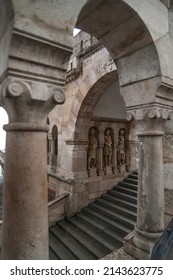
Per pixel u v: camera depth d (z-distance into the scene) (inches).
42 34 57.1
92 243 222.1
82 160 294.5
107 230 234.8
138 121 105.9
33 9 56.1
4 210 62.0
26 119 60.9
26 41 55.4
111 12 89.1
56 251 219.3
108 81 245.1
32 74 58.6
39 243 60.4
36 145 61.8
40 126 62.2
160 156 102.9
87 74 261.3
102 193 315.6
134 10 84.9
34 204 60.2
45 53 59.8
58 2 61.1
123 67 110.1
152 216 99.5
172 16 107.0
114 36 101.9
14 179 59.8
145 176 102.9
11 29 53.6
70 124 291.4
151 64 97.1
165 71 96.7
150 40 92.4
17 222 58.6
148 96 99.4
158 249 65.8
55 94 62.6
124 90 111.3
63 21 61.8
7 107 60.6
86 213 285.1
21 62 56.6
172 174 116.1
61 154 322.7
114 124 335.6
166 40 99.9
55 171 342.3
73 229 259.0
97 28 101.5
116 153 340.5
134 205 257.4
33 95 58.2
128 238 109.3
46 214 63.3
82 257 201.6
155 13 95.4
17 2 53.3
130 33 96.3
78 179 289.4
